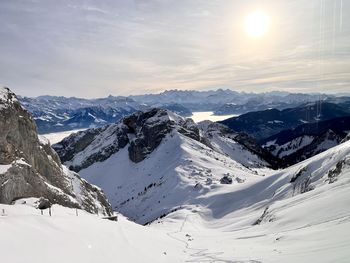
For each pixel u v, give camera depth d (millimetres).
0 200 48594
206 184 172250
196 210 129875
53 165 74562
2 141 55312
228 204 131375
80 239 23828
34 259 18391
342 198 46938
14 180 51906
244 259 26484
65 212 46438
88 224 29438
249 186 140375
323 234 30438
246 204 123375
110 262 21438
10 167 52750
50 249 20312
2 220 22938
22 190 52531
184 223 105438
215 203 135750
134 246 27484
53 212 42500
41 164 68625
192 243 46344
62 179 75125
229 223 104125
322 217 42406
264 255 26891
